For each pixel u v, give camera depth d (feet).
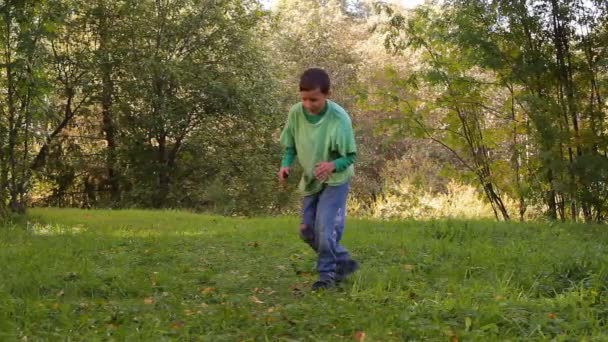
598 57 39.63
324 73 17.10
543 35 41.22
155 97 77.92
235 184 85.87
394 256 23.04
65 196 85.76
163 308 15.31
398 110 50.98
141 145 82.79
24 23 41.14
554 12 39.99
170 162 85.46
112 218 43.50
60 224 37.37
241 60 83.20
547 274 18.48
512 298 15.40
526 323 13.00
